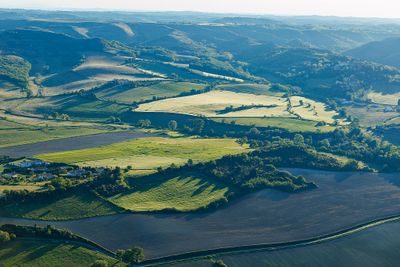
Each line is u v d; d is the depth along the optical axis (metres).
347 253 168.12
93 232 168.75
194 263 155.25
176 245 164.25
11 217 172.38
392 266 161.25
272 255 163.50
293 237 175.62
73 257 152.50
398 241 178.25
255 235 175.12
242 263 157.50
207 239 169.62
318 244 172.88
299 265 159.00
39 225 169.50
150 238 167.62
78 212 180.50
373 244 175.25
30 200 181.38
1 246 153.38
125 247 160.88
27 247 154.62
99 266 141.88
